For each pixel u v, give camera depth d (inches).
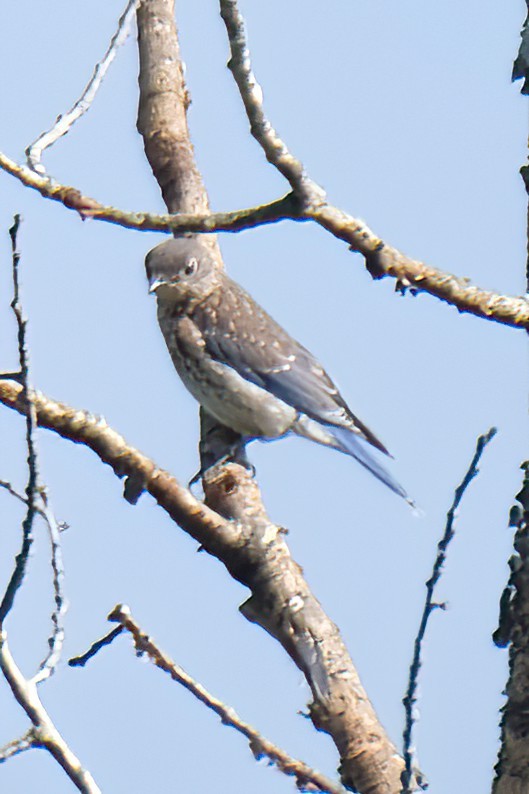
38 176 414.3
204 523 414.0
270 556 413.1
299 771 358.3
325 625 402.6
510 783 337.4
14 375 357.7
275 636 400.8
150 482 410.3
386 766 370.0
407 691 310.8
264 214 400.2
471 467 316.8
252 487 458.3
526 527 350.6
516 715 340.2
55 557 347.6
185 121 538.9
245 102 379.2
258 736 362.9
